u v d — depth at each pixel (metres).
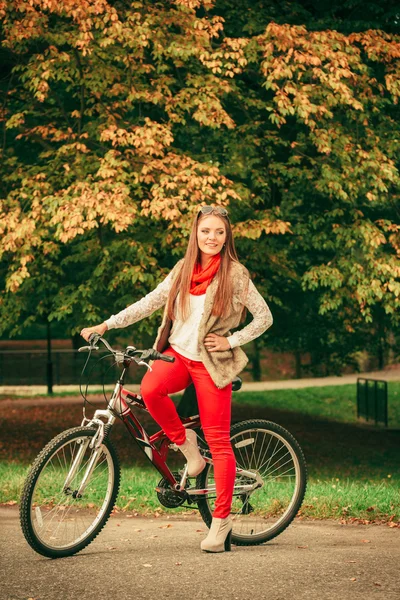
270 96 13.34
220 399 4.58
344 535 5.30
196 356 4.57
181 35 11.66
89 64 11.80
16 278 11.03
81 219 10.29
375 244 12.16
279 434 5.04
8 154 13.72
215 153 12.96
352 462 16.03
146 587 3.76
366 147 12.69
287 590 3.71
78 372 31.56
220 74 12.55
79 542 4.52
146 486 7.91
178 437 4.65
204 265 4.61
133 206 10.73
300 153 12.41
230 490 4.62
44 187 11.50
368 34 12.39
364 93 12.60
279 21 13.25
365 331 19.05
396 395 27.17
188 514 6.71
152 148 11.03
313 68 11.92
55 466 4.66
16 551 4.57
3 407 24.20
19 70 12.66
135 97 11.63
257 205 13.34
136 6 11.42
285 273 13.69
